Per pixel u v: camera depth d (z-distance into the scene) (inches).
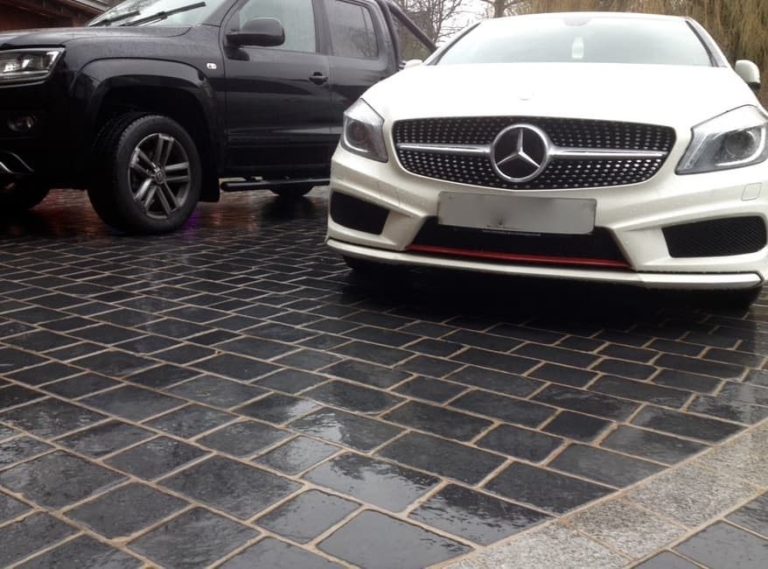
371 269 161.3
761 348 122.2
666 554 65.9
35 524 69.6
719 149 123.6
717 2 550.6
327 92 246.2
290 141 237.0
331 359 114.9
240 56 221.9
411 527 69.7
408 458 83.3
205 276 167.9
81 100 188.7
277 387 103.5
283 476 79.0
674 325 134.5
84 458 82.5
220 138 219.0
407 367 111.8
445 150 131.3
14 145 190.9
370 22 273.7
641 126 123.9
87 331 127.7
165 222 214.1
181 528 69.1
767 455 84.9
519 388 104.2
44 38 191.2
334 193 148.0
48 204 280.8
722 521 71.3
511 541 67.6
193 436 88.1
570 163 125.2
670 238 124.2
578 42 173.6
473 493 76.0
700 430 91.4
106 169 199.0
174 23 220.8
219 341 123.0
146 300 147.5
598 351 120.2
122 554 65.1
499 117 128.3
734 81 142.9
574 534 68.9
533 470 80.9
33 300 146.5
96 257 185.5
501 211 128.0
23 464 81.0
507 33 184.7
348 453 84.3
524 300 149.8
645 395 102.3
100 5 494.9
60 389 102.1
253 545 66.6
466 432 90.1
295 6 243.6
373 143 140.3
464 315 139.3
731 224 124.0
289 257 190.1
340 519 70.8
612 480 79.0
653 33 176.1
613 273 125.3
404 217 135.0
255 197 322.3
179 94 209.0
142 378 106.4
